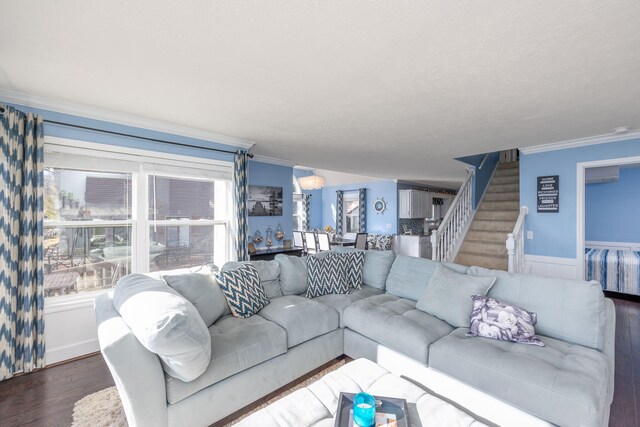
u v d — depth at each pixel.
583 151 3.86
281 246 5.30
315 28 1.54
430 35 1.60
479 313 2.15
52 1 1.33
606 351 1.89
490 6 1.36
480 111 2.79
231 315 2.51
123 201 3.17
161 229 3.46
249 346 2.00
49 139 2.65
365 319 2.49
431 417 1.34
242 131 3.55
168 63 1.93
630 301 4.53
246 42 1.68
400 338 2.21
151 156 3.30
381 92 2.37
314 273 3.16
